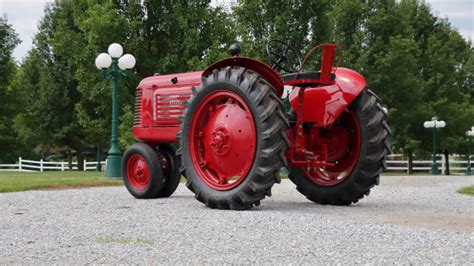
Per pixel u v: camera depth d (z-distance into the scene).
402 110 29.52
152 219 5.12
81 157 34.03
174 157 7.77
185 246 3.79
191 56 21.72
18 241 4.01
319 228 4.54
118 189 9.70
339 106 6.48
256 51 21.17
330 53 6.17
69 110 33.22
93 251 3.63
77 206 6.43
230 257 3.44
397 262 3.31
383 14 29.14
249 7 21.53
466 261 3.34
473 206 6.78
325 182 6.95
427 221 5.14
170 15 21.77
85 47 22.39
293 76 6.37
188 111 6.49
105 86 21.08
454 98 33.19
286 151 6.46
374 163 6.62
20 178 13.66
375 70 28.36
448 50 33.31
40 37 33.53
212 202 6.09
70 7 32.06
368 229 4.48
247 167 5.92
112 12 20.78
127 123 19.72
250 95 5.96
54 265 3.25
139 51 21.33
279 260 3.36
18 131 35.19
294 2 21.28
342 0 29.08
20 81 35.28
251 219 5.09
